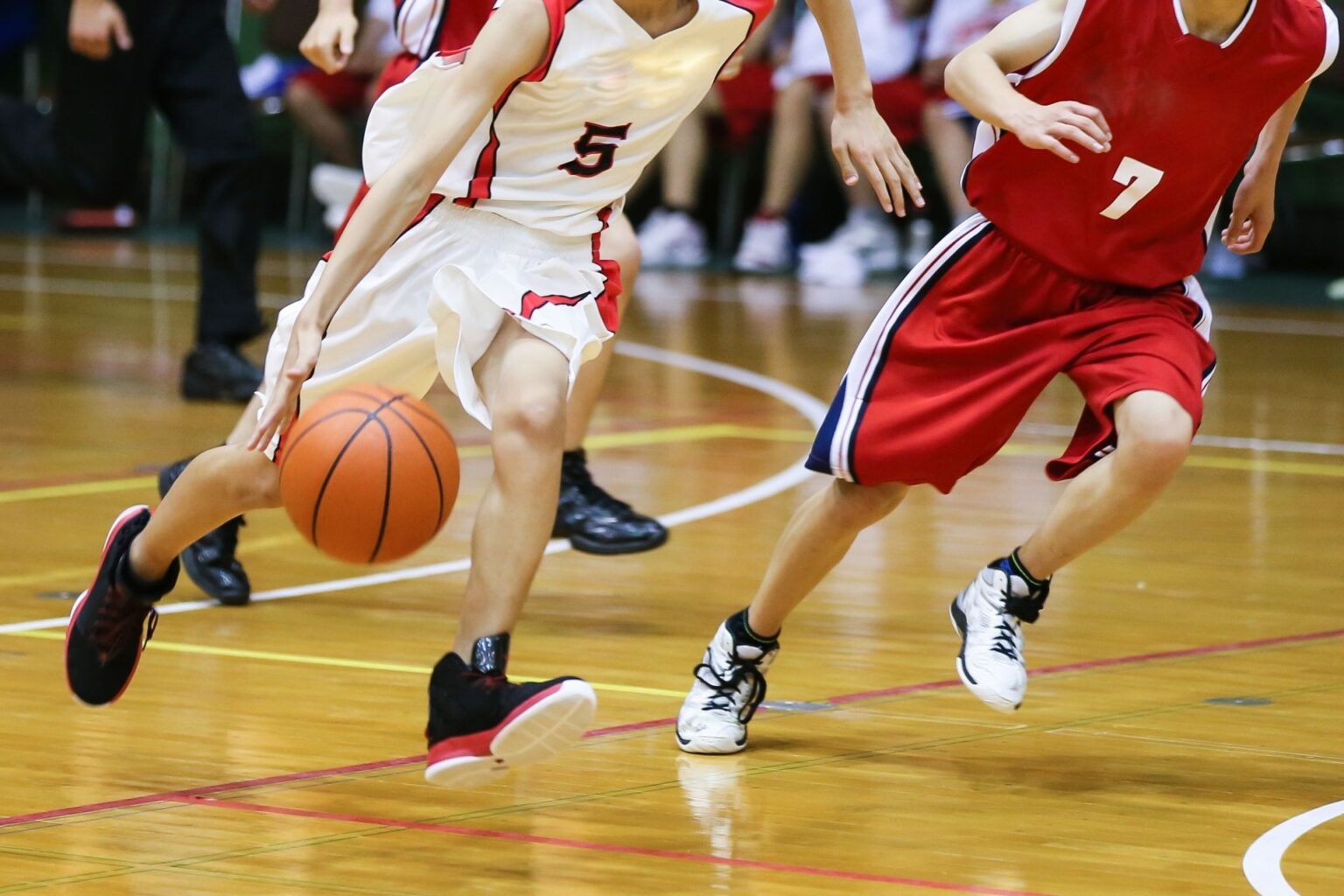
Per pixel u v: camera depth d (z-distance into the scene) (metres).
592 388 13.18
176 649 11.41
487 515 8.27
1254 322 31.62
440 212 9.06
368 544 8.13
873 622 12.37
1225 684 10.87
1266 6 8.81
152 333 28.22
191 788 8.60
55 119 20.66
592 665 11.23
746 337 28.97
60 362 24.77
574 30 8.71
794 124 37.47
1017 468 18.47
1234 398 23.20
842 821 8.30
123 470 17.38
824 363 26.16
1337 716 10.19
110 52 20.17
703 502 16.47
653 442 19.61
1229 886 7.44
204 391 21.58
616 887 7.35
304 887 7.29
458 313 8.59
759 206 42.28
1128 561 14.39
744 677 9.43
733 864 7.66
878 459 9.20
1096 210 9.07
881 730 9.88
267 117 41.69
